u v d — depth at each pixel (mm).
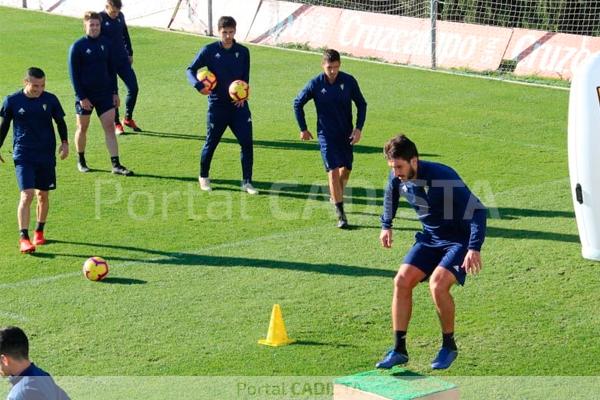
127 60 27141
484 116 29578
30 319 15562
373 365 14039
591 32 38312
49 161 18828
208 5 41219
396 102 31266
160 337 14945
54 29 42406
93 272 17156
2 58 37094
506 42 35594
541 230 19906
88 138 26953
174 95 31969
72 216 20812
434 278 12938
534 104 31078
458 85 33594
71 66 23203
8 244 19203
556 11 38281
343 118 20094
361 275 17516
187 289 16859
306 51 38719
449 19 39656
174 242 19250
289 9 40312
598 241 17922
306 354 14391
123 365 14016
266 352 14453
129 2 44781
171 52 38344
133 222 20453
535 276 17469
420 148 26047
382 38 37844
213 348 14570
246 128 22016
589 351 14578
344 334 15070
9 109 18578
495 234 19703
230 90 21578
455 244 13148
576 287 16953
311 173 23938
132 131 27641
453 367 14078
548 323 15539
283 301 16344
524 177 23547
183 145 26328
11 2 48094
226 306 16109
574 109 17719
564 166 24469
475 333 15188
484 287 16969
